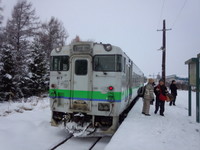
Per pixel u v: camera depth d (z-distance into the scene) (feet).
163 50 52.19
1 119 23.45
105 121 18.85
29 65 57.82
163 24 52.47
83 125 18.60
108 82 18.29
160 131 18.37
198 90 24.64
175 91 39.91
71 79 19.45
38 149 16.08
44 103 40.93
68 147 17.07
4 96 45.24
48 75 63.77
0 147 15.07
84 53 18.93
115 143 14.78
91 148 17.04
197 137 17.78
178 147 14.83
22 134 18.61
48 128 21.84
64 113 20.40
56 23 91.15
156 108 27.35
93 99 18.67
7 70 45.60
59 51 20.13
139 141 15.29
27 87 55.31
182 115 28.73
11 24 65.72
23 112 30.09
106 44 18.48
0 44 49.98
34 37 69.05
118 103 18.11
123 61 19.75
